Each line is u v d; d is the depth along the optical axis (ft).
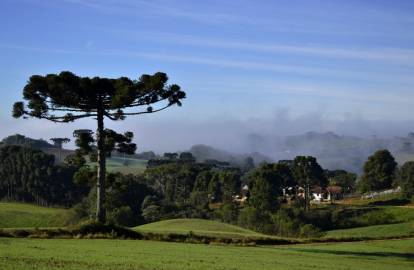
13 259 102.01
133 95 174.91
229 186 495.41
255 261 125.08
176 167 532.73
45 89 168.76
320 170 484.74
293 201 483.10
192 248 149.59
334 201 518.78
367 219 393.09
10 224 353.10
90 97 174.40
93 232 170.09
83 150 185.88
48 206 458.09
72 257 110.42
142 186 466.29
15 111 172.65
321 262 134.41
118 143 182.80
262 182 443.73
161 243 160.66
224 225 280.72
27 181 473.67
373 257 158.51
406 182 497.46
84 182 188.65
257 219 386.11
